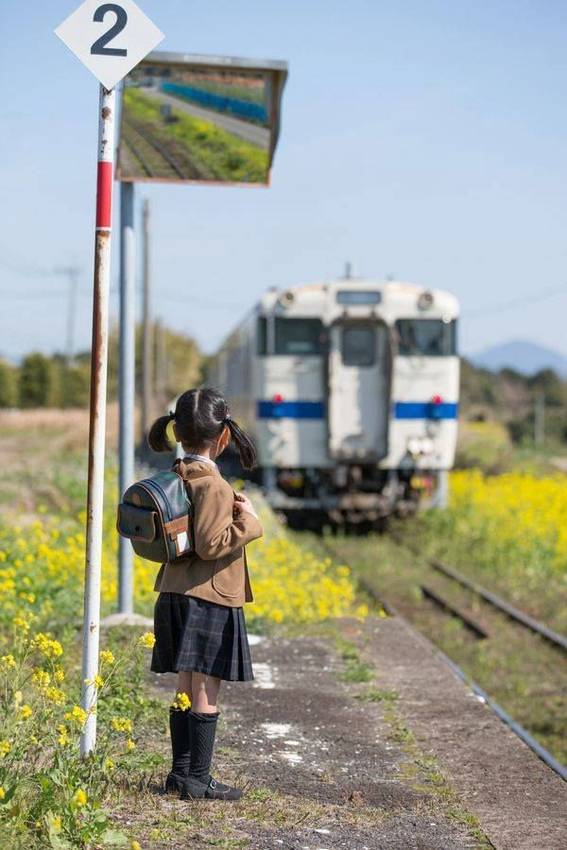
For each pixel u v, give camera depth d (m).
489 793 11.77
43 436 97.62
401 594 30.06
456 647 24.00
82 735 10.66
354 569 33.22
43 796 9.20
